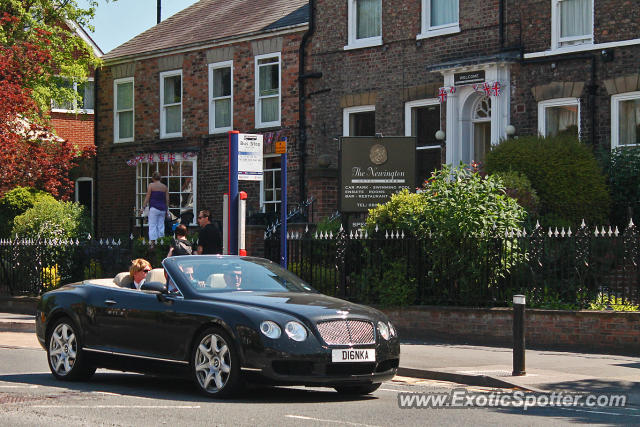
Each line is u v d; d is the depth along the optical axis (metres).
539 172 25.05
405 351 19.03
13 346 21.34
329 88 33.72
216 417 11.57
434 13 31.25
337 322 13.14
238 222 21.08
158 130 39.56
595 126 27.56
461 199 21.56
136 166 39.28
